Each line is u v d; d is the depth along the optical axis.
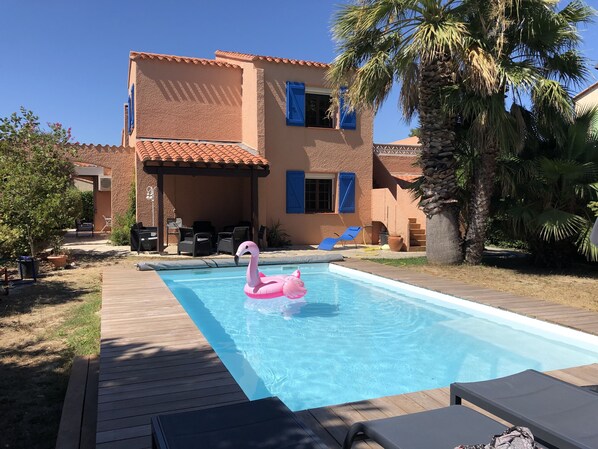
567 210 10.90
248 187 16.77
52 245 12.55
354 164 17.44
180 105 16.48
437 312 7.90
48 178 11.84
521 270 11.07
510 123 10.05
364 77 10.64
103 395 3.76
